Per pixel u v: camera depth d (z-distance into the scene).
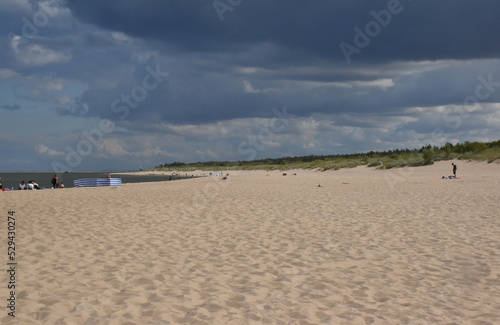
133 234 10.66
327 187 27.03
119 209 15.70
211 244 9.48
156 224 12.17
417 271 7.32
